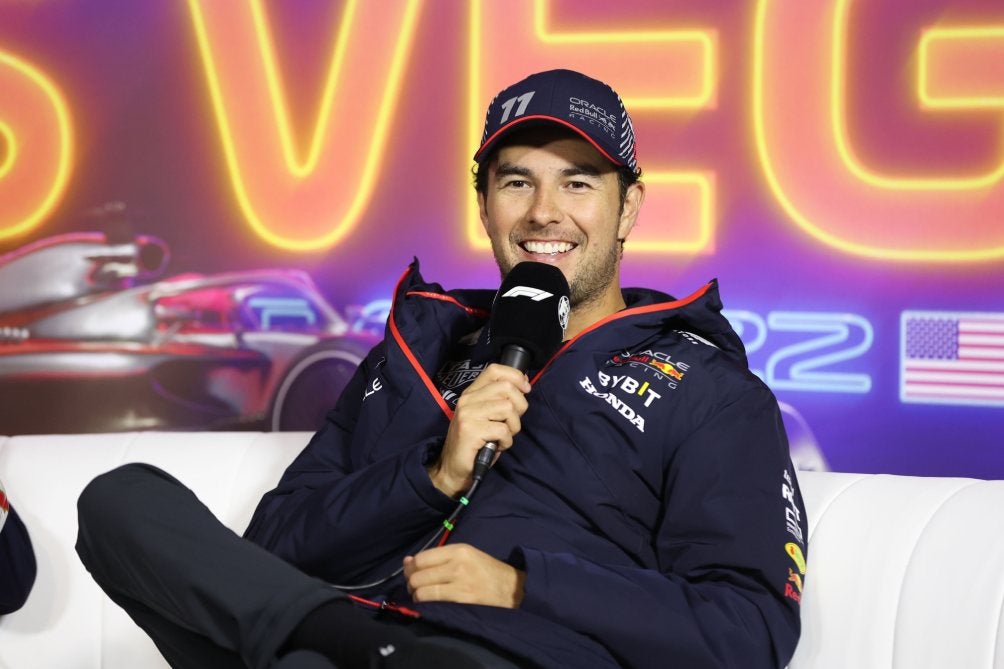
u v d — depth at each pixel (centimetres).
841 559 429
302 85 1099
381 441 468
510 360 423
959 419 970
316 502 439
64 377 1156
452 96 1066
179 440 571
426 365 482
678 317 477
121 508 383
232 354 1124
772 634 372
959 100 962
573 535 421
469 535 423
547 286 431
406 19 1074
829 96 988
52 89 1148
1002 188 955
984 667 380
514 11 1048
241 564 359
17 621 526
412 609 372
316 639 330
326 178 1098
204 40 1118
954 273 967
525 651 357
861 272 988
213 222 1124
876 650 405
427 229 1077
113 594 403
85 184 1147
